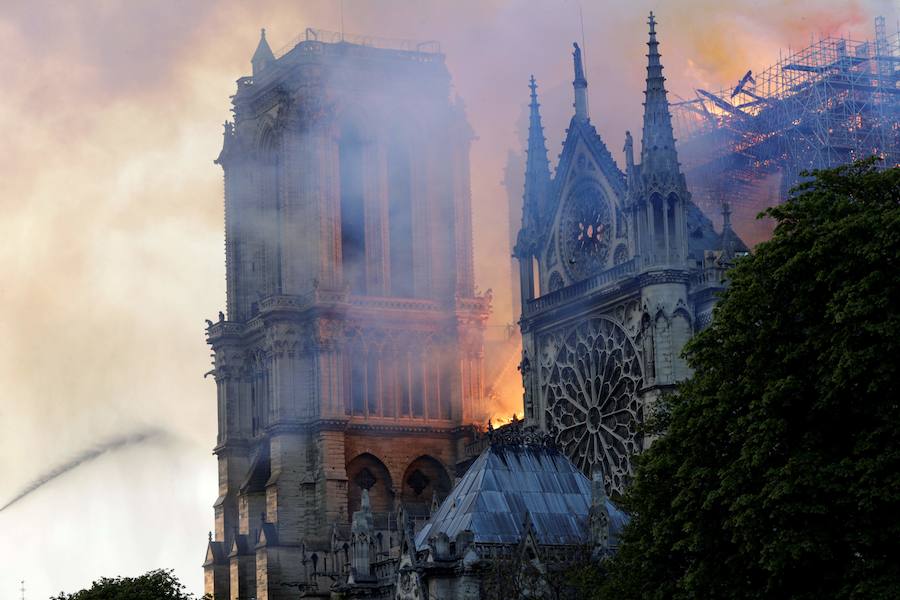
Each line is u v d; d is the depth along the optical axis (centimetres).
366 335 19312
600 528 10200
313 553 17912
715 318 8956
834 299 8000
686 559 8838
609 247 14738
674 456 8850
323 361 18938
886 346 7788
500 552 10038
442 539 10262
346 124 19838
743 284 8631
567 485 10875
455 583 10144
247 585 19188
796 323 8388
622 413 14338
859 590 7525
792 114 15738
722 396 8488
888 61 15900
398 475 19262
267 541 18538
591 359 14775
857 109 15512
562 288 15188
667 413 10088
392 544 13100
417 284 19925
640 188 13912
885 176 8556
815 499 7838
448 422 19588
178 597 14912
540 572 9912
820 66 15800
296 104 19600
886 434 7769
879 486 7662
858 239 8088
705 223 14438
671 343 13600
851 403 7962
